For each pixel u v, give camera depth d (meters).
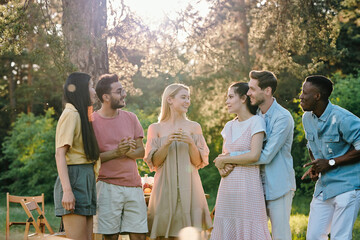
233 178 4.04
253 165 4.00
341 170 3.94
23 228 8.76
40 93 19.41
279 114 4.01
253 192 3.95
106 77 4.21
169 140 4.12
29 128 18.34
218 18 11.20
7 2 7.67
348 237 3.88
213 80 15.39
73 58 6.96
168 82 11.79
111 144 4.16
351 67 17.64
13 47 7.23
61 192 3.69
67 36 7.02
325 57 10.70
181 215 4.22
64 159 3.62
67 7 7.02
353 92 12.16
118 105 4.19
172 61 8.84
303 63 15.12
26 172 18.34
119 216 4.10
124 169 4.13
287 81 15.52
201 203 4.30
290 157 4.10
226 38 15.28
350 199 3.88
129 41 8.19
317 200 4.11
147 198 4.82
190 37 8.90
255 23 11.28
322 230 4.05
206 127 16.16
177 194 4.24
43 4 7.24
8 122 22.95
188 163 4.28
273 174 3.98
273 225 3.99
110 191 4.08
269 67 11.58
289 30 10.06
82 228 3.68
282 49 10.62
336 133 3.95
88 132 3.73
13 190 19.20
